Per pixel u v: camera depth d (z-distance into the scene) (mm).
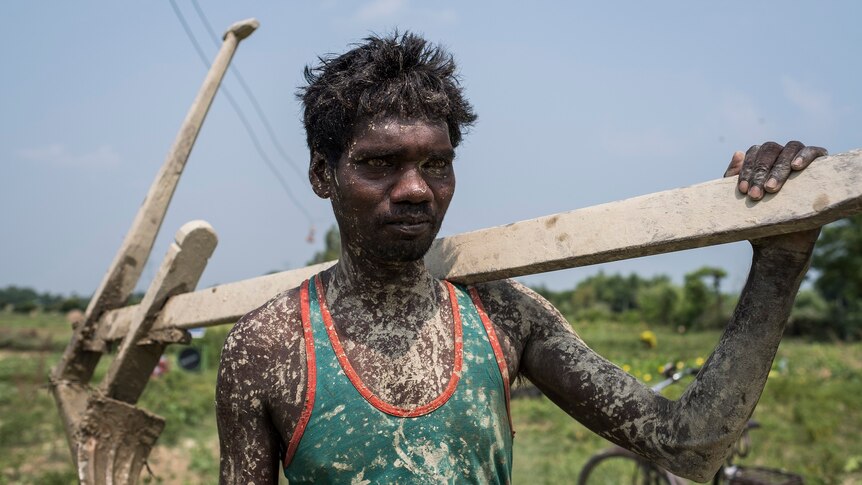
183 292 3092
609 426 1734
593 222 1699
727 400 1550
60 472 8344
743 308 1559
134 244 3688
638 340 27469
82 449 3113
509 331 1842
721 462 1629
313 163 1845
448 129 1747
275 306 1793
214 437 10328
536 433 10273
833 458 8719
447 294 1847
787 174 1434
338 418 1642
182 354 15930
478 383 1701
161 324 3027
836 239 43750
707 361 1616
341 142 1699
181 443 9836
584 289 62156
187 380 15680
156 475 8219
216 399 1771
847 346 29094
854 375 17062
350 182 1681
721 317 38938
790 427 10672
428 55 1755
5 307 74125
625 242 1636
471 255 1896
